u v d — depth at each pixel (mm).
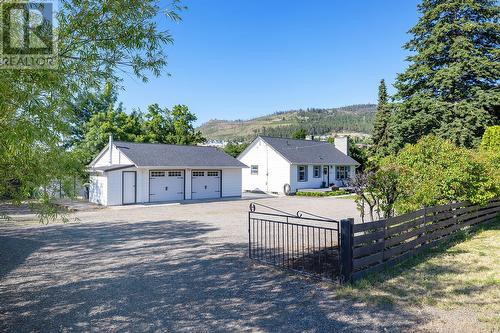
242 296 5195
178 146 26000
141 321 4348
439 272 6059
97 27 3572
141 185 21297
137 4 3641
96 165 24562
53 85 3264
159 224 12867
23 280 6117
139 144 24016
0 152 3400
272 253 7914
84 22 3475
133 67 4066
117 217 14914
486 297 4906
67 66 3439
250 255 7453
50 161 4121
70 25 3436
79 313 4617
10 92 2896
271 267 6715
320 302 4879
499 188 10766
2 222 13312
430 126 23516
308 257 7320
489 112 22266
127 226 12406
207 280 6012
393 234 6527
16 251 8445
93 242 9523
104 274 6457
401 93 25375
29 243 9430
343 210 17625
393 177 8062
